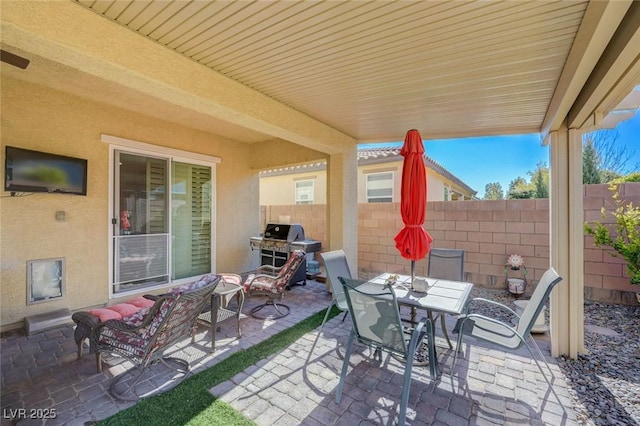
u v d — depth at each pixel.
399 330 2.43
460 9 1.98
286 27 2.26
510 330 2.71
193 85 2.80
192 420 2.27
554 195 3.39
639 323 4.14
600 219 4.88
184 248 5.98
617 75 2.09
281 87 3.38
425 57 2.65
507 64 2.73
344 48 2.54
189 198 6.08
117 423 2.23
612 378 2.89
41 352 3.32
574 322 3.27
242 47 2.57
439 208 6.25
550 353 3.40
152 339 2.55
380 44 2.46
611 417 2.35
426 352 3.37
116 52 2.26
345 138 5.45
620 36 1.82
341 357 3.28
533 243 5.43
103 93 4.30
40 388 2.66
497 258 5.74
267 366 3.07
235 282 4.52
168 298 2.59
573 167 3.29
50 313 4.09
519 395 2.63
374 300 2.49
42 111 4.08
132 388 2.65
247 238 7.38
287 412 2.38
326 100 3.76
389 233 6.99
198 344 3.56
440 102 3.72
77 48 2.06
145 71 2.43
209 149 6.46
